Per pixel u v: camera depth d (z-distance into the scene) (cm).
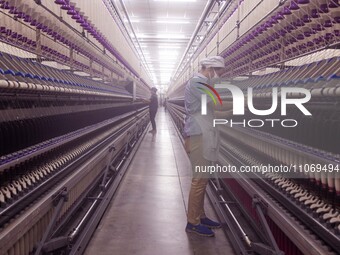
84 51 419
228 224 318
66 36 332
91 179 396
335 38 207
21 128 210
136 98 1027
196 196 320
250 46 338
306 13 216
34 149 218
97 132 447
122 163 597
